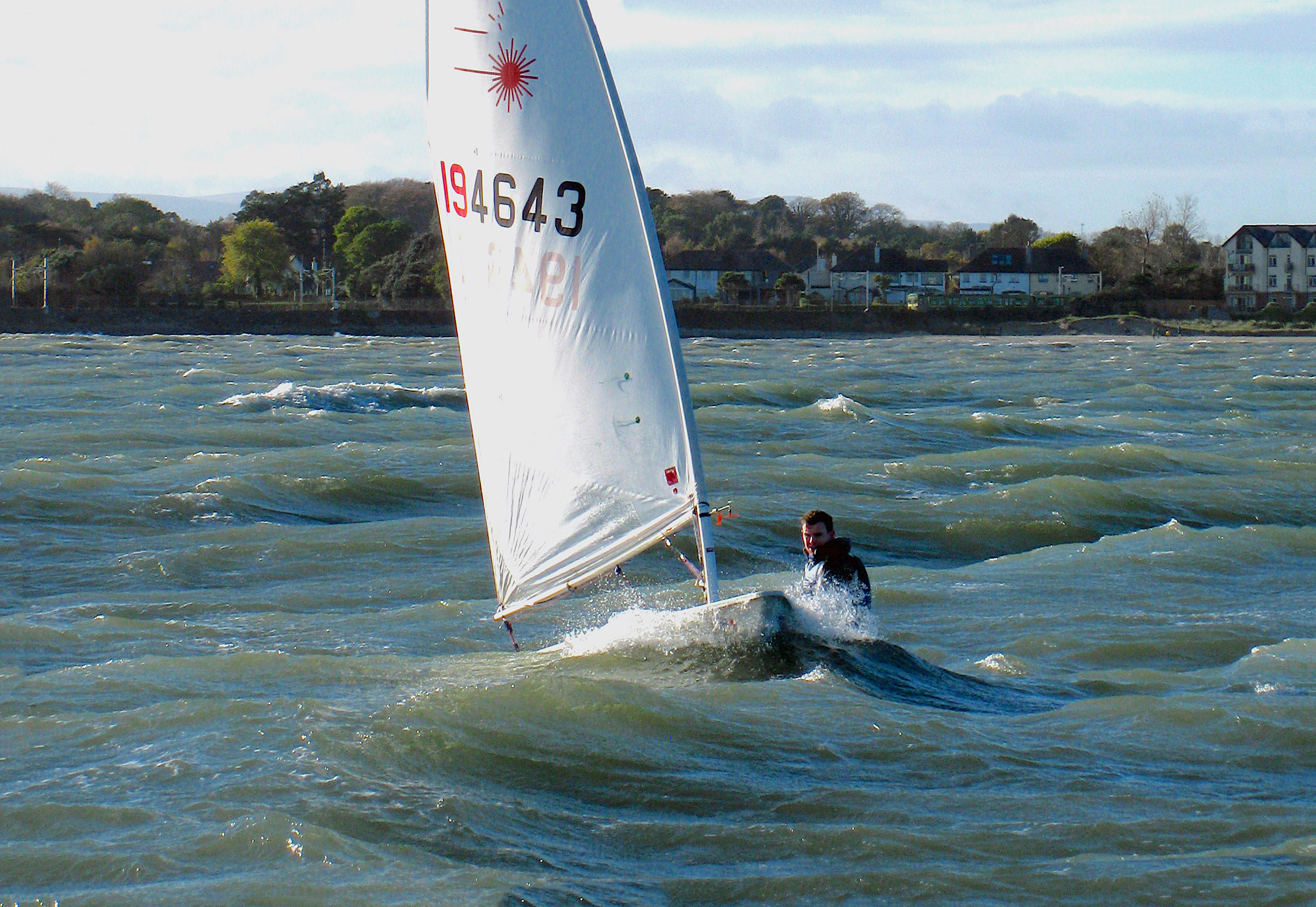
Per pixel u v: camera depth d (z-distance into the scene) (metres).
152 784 16.91
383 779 17.12
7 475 42.66
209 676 22.03
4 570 32.47
